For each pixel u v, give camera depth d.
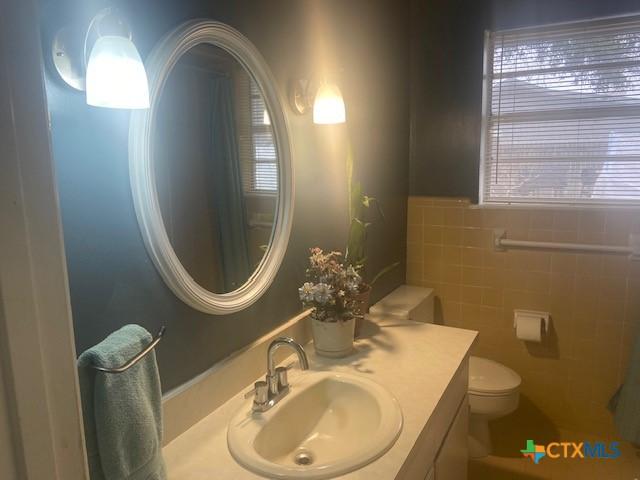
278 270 1.57
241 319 1.42
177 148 1.14
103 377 0.81
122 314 1.02
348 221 2.02
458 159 2.62
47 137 0.48
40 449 0.48
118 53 0.84
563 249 2.44
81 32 0.88
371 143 2.23
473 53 2.52
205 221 1.24
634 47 2.29
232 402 1.34
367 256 2.27
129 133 1.00
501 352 2.65
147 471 0.91
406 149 2.70
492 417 2.29
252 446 1.12
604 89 2.37
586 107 2.41
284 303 1.62
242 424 1.20
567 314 2.48
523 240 2.51
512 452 2.42
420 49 2.63
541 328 2.50
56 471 0.50
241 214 1.37
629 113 2.33
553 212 2.43
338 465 1.04
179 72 1.13
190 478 1.03
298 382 1.41
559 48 2.42
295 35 1.59
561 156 2.49
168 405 1.15
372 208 2.28
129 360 0.86
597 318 2.42
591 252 2.39
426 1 2.58
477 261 2.63
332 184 1.88
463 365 1.65
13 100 0.44
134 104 0.88
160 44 1.06
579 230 2.40
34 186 0.46
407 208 2.76
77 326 0.93
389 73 2.39
